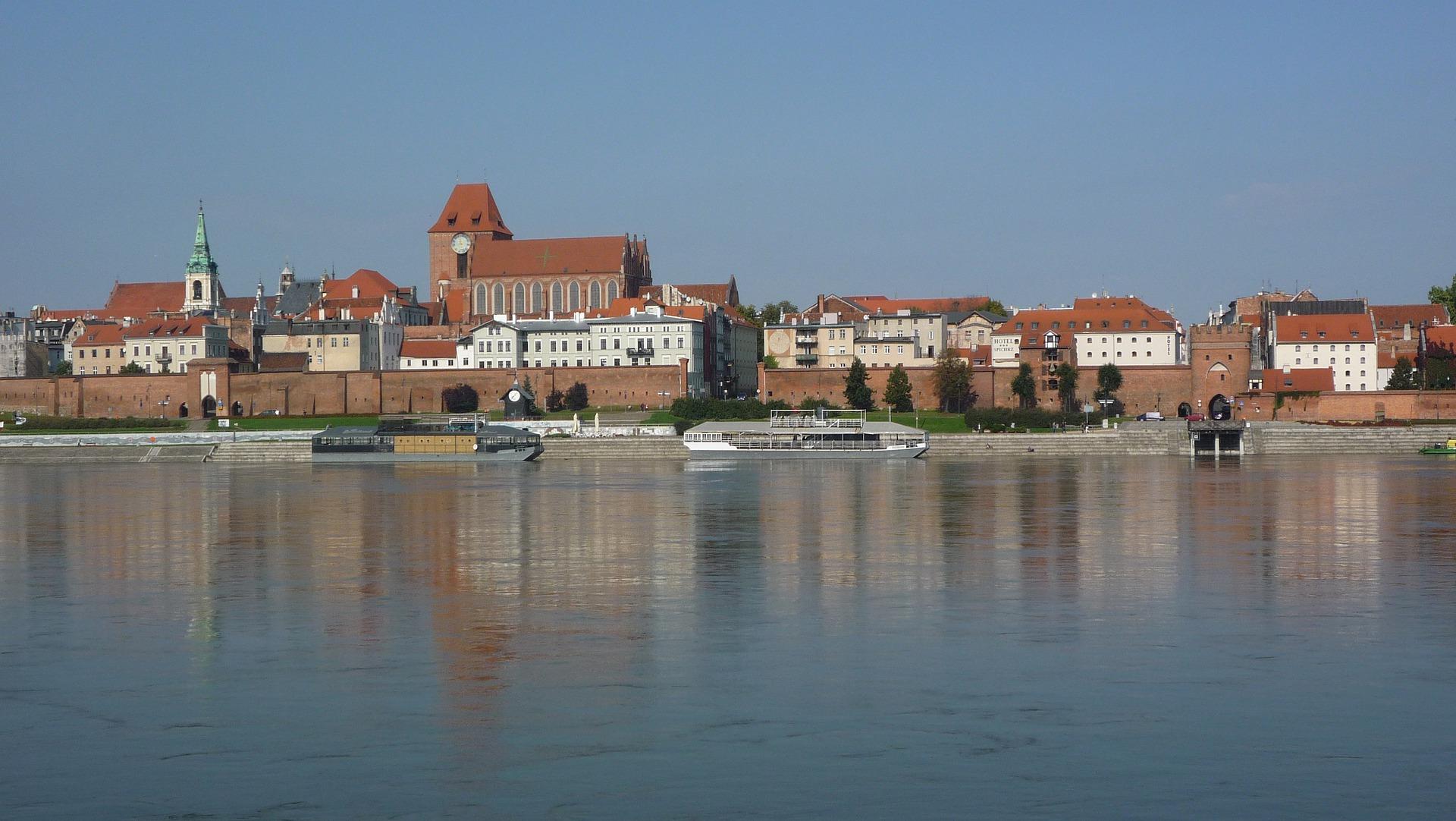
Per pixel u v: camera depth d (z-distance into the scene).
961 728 52.06
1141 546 103.62
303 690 58.25
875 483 170.88
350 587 85.31
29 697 57.44
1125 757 48.62
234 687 58.69
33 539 114.31
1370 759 48.31
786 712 54.22
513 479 187.38
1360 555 97.81
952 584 84.88
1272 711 54.22
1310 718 53.25
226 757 49.12
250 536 115.19
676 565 94.12
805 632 69.62
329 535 115.31
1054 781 46.22
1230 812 43.47
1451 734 51.03
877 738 50.91
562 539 110.00
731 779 46.56
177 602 80.44
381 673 61.06
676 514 130.62
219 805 44.59
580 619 73.50
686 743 50.38
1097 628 70.56
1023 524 119.69
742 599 79.56
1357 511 130.50
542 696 56.91
